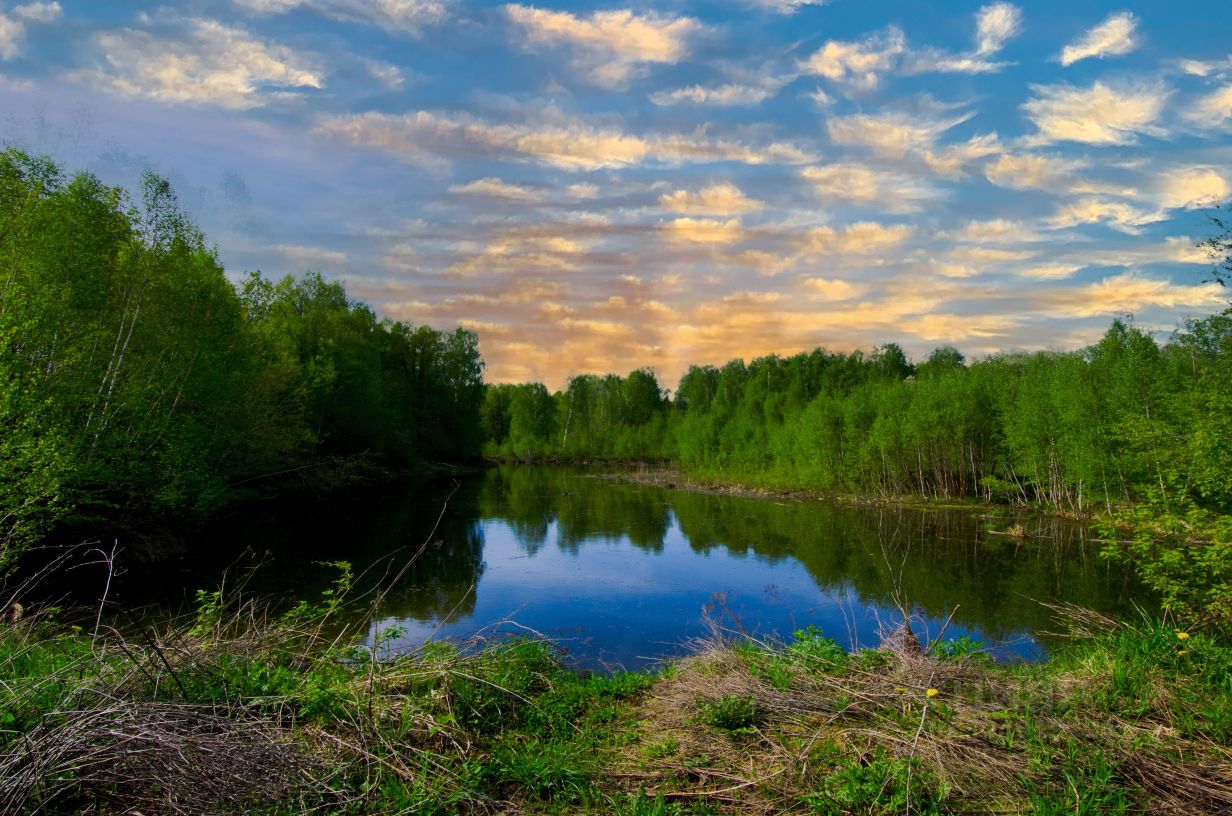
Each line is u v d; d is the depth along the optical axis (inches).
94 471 714.8
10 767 153.3
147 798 155.9
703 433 2223.2
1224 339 458.0
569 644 487.8
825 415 1657.2
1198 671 241.6
